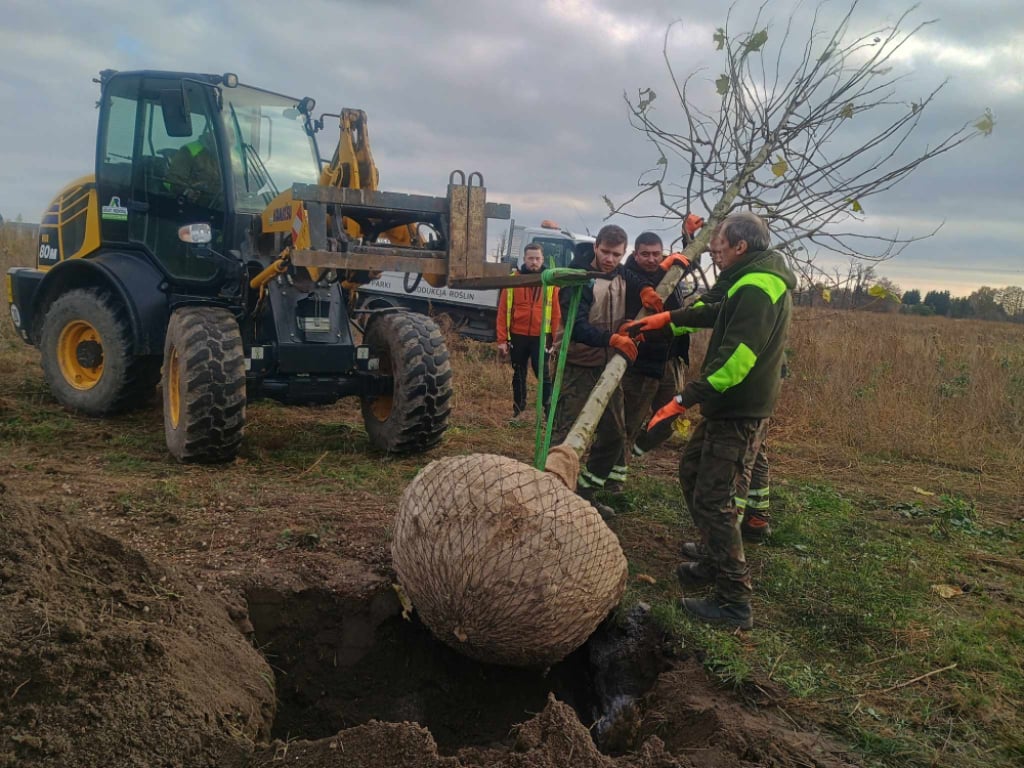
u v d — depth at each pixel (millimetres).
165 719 2400
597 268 4824
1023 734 2928
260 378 5836
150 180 6453
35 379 8188
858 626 3721
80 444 5914
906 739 2846
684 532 4934
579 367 4719
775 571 4312
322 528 4336
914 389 9070
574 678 3744
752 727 2840
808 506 5617
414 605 3287
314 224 5262
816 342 10078
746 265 3533
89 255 7012
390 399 6418
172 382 5789
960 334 14789
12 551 2805
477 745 3465
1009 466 7254
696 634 3500
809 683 3197
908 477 6848
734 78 4746
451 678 3676
